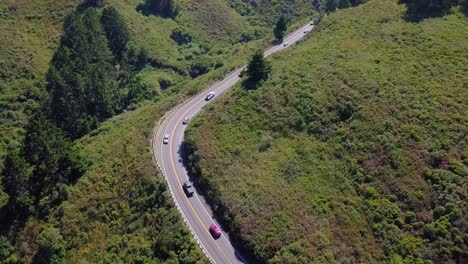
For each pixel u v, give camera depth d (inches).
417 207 2253.9
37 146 2979.8
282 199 2401.6
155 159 2933.1
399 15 3932.1
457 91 2842.0
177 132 3233.3
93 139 3533.5
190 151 2930.6
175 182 2746.1
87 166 3053.6
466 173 2306.8
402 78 3056.1
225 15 6151.6
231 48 5521.7
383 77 3095.5
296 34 5017.2
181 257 2279.8
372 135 2672.2
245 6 6407.5
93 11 5032.0
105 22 5059.1
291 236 2206.0
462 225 2106.3
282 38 4928.6
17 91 4340.6
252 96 3154.5
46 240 2642.7
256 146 2802.7
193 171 2785.4
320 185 2474.2
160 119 3400.6
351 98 2938.0
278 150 2751.0
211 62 5093.5
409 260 2053.4
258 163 2667.3
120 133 3403.1
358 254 2116.1
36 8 5191.9
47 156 2960.1
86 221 2699.3
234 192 2502.5
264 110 3024.1
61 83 3846.0
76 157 2984.7
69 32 4827.8
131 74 4746.6
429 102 2797.7
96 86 4099.4
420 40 3449.8
